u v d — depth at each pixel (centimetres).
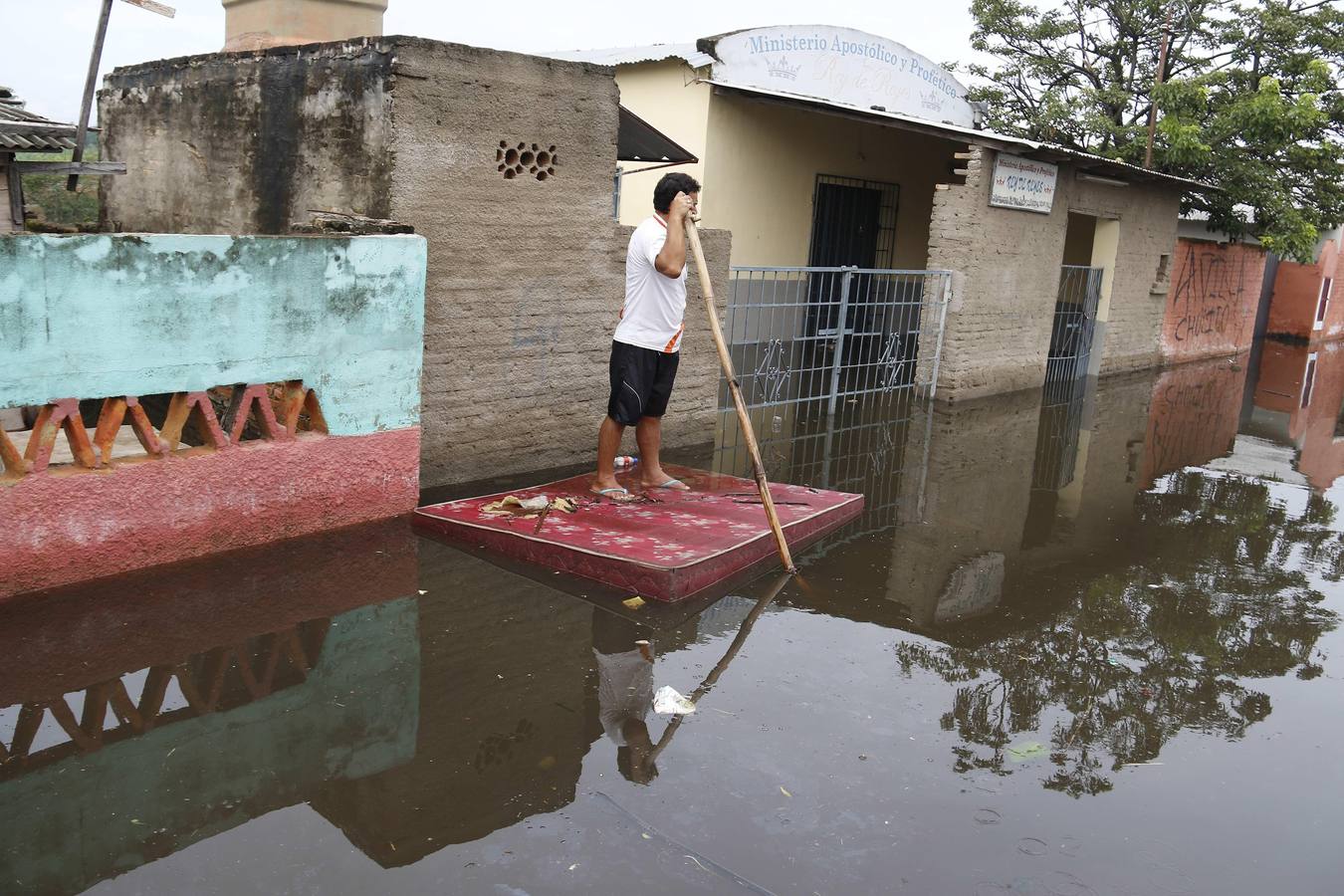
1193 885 287
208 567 464
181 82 687
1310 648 478
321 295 493
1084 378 1328
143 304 430
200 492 465
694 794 316
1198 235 1612
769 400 998
